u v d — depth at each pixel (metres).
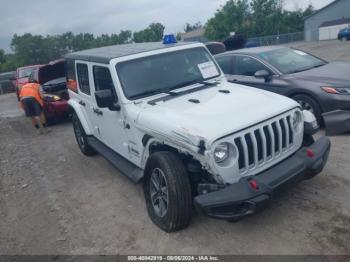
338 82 6.21
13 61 92.44
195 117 3.86
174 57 5.12
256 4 70.50
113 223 4.58
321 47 32.06
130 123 4.58
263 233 3.87
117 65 4.77
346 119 6.04
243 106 4.02
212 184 3.62
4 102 20.28
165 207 4.16
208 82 5.09
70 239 4.38
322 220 3.93
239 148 3.59
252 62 7.46
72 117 7.37
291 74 6.86
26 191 6.07
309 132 4.29
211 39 74.38
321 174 4.95
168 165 3.85
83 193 5.61
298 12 71.12
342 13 58.88
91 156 7.37
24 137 10.12
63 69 10.71
